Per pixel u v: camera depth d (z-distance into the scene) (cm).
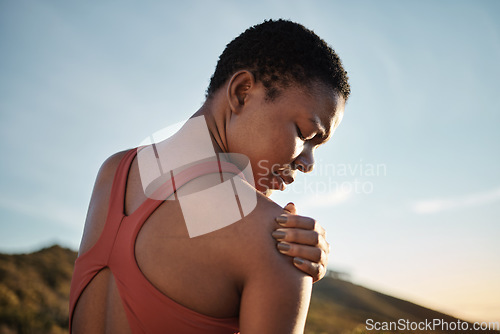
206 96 110
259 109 96
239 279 76
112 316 81
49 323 1736
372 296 2456
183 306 75
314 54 97
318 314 1852
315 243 79
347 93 106
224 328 77
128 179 91
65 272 2716
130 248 81
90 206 99
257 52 98
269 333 71
